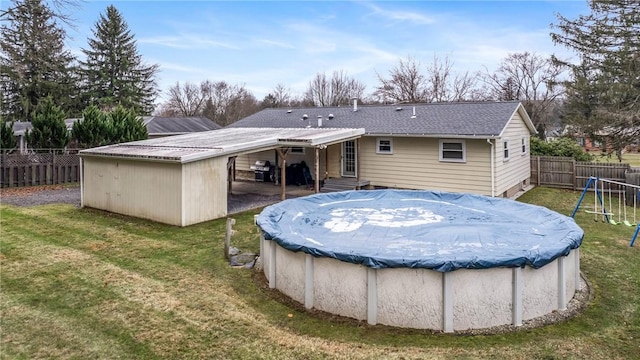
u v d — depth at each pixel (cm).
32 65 3291
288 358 479
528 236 736
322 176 1880
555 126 4178
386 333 541
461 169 1522
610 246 947
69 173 1991
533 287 573
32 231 1079
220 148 1236
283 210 926
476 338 526
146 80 4744
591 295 665
